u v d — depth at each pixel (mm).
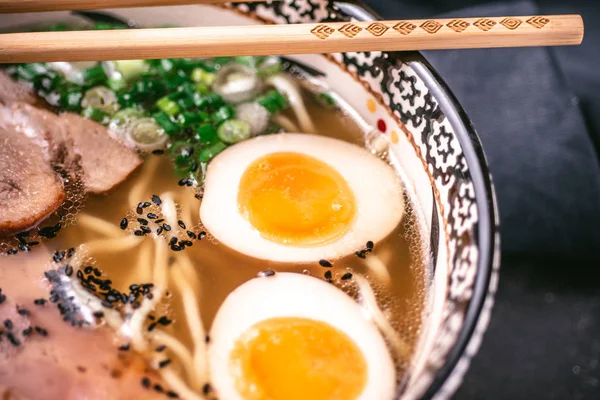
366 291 257
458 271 233
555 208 304
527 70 337
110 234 267
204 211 271
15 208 265
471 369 273
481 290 221
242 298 255
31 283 255
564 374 273
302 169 280
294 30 254
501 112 326
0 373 240
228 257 264
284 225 267
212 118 295
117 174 277
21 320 248
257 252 263
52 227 267
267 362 245
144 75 304
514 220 301
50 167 280
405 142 274
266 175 276
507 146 317
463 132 244
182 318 253
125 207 273
